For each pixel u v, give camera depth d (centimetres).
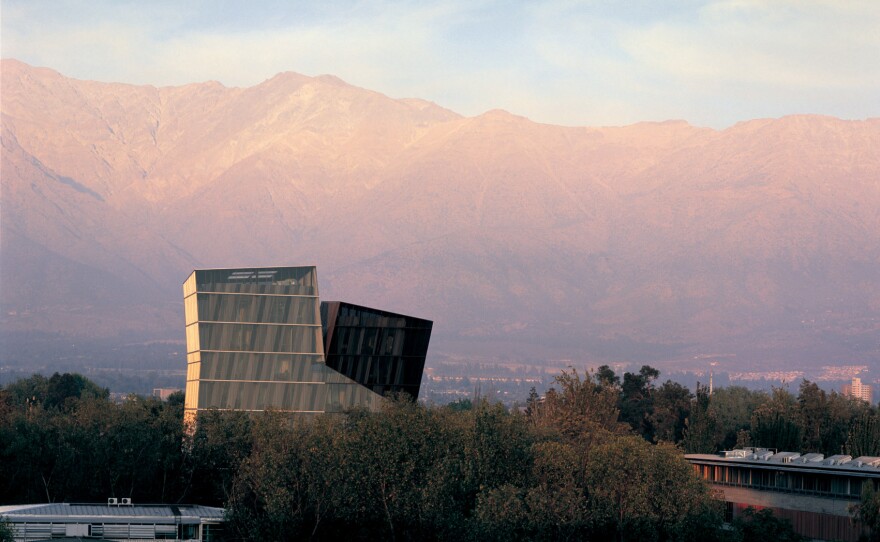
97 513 14788
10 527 13862
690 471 15138
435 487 15325
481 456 15900
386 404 18938
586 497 15125
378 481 15612
